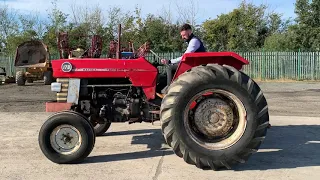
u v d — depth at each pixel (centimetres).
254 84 510
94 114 584
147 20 2839
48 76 1523
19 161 552
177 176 488
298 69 2234
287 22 3459
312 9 2623
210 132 519
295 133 742
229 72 505
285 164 539
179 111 497
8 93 1530
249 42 3269
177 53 2184
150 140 680
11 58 2464
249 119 502
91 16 2741
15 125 820
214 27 3319
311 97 1376
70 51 645
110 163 544
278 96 1407
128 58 610
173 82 515
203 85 497
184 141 499
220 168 512
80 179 477
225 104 520
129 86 577
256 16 3431
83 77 565
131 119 579
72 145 536
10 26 3172
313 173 500
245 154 507
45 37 2769
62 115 530
